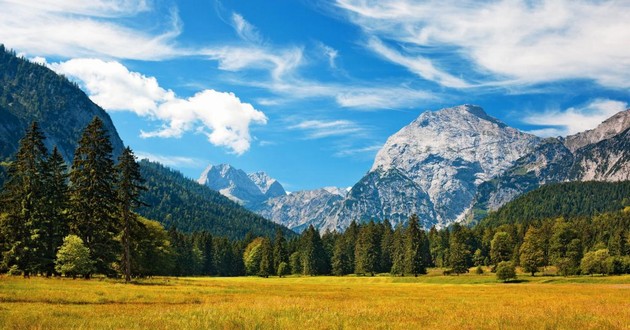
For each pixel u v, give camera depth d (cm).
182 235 14625
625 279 9769
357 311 2900
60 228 6147
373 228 14550
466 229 18162
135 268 7594
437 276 11594
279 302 3394
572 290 6619
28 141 5975
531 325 2302
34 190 5897
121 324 2089
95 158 6031
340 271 14412
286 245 15700
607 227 17262
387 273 14100
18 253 5697
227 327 2080
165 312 2608
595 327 2256
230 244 17412
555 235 14425
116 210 6128
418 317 2638
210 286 5709
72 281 4969
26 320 2109
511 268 10450
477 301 4119
